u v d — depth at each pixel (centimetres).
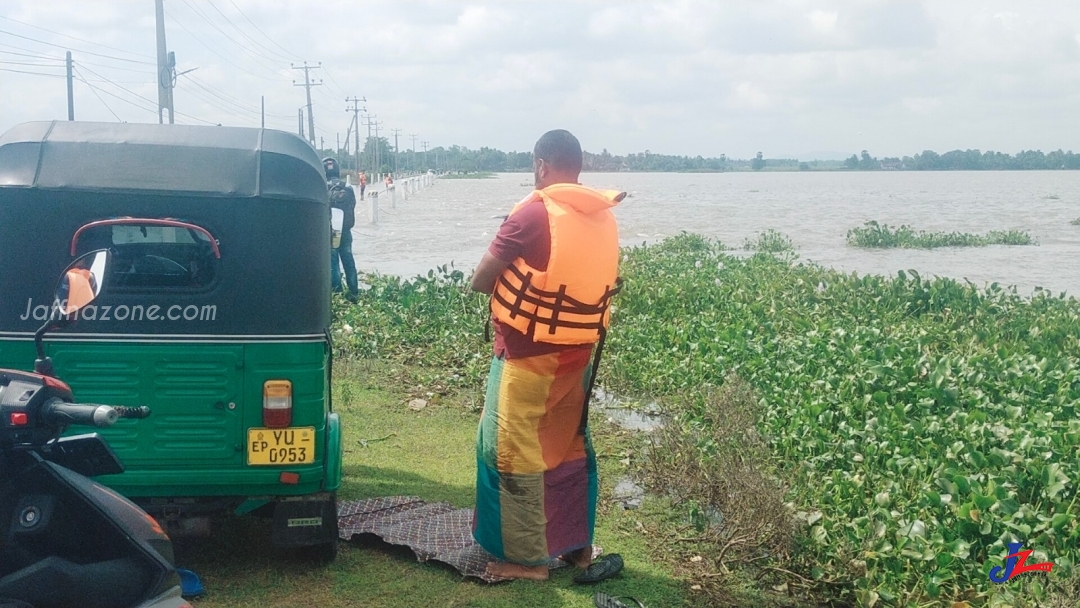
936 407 841
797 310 1388
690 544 587
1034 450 677
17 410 304
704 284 1557
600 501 660
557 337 484
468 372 995
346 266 1435
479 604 491
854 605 506
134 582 336
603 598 488
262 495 505
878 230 3200
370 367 1042
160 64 3098
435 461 744
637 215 5059
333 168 1422
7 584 315
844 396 855
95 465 345
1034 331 1225
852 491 635
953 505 582
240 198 488
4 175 475
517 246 478
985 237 3388
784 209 5838
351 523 588
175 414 489
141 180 481
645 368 1021
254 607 480
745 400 801
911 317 1416
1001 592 500
